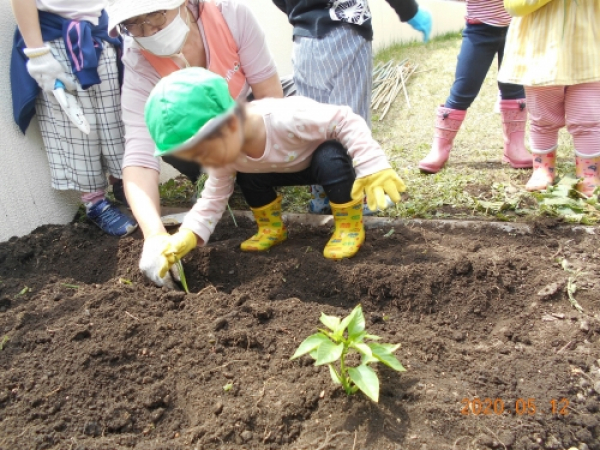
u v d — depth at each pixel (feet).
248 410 5.59
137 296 7.50
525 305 7.25
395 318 7.23
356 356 6.18
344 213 8.39
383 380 5.84
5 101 9.48
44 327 7.01
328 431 5.37
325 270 8.02
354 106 9.59
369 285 7.60
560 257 8.18
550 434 5.23
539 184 10.37
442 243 8.89
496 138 14.42
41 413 5.73
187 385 6.05
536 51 9.60
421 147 14.12
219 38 8.63
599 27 9.19
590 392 5.68
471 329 6.97
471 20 11.18
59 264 9.07
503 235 9.09
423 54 24.14
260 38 9.08
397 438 5.21
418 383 5.78
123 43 9.29
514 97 11.68
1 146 9.41
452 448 5.09
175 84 6.03
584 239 8.71
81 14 9.36
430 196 10.67
